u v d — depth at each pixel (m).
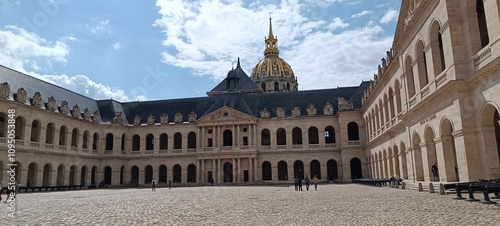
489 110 26.33
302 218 18.03
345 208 21.94
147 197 39.62
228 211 22.31
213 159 91.31
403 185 40.19
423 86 38.12
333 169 93.31
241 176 90.31
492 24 24.62
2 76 65.81
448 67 30.02
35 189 66.81
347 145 86.12
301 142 96.19
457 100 28.52
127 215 21.20
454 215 16.70
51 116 73.88
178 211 22.91
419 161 41.09
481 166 27.12
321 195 35.91
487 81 25.48
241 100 97.19
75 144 83.50
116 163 92.12
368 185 60.00
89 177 85.81
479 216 16.02
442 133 32.44
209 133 93.94
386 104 57.91
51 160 73.19
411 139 42.22
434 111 34.03
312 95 97.88
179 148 98.50
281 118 92.00
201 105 100.62
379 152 65.81
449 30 29.39
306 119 91.38
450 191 28.77
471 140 27.70
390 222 15.63
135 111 102.19
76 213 22.97
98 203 31.61
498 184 21.38
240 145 91.19
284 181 89.25
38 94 70.81
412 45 39.97
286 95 99.62
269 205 25.88
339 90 97.44
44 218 20.38
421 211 18.67
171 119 98.38
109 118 94.44
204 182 90.69
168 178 93.25
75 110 81.62
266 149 91.50
